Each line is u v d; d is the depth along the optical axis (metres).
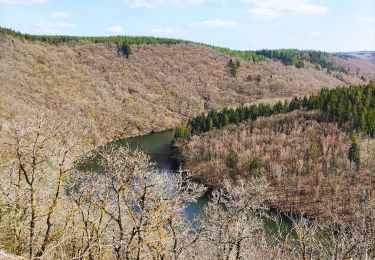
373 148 84.00
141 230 11.78
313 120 105.81
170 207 12.30
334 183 73.12
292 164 84.19
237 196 17.28
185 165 91.81
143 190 12.09
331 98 112.12
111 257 14.12
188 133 110.88
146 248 13.15
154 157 98.62
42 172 15.49
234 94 191.75
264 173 82.44
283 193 72.19
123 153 12.51
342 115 101.62
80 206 12.87
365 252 15.78
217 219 15.61
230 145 98.25
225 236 15.10
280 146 93.56
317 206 64.81
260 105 124.88
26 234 14.84
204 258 15.03
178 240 13.40
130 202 12.88
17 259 8.90
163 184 12.70
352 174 75.50
